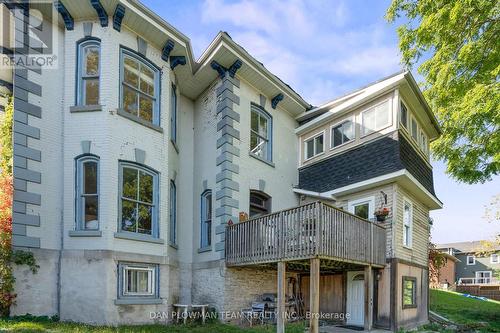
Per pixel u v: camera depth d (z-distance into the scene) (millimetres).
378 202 12406
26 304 8508
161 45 11258
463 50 10109
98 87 9906
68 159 9602
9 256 8367
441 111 13195
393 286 11422
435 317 15344
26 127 9133
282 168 14625
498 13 9805
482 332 13023
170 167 11602
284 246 9492
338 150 14031
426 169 15438
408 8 11867
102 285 8898
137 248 9812
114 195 9516
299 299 12883
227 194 11672
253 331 9156
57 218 9383
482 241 27797
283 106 15023
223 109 12250
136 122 10352
